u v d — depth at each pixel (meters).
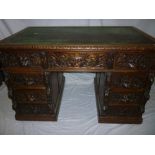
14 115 1.85
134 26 2.15
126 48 1.27
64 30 1.89
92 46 1.28
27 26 2.15
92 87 2.40
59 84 2.12
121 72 1.43
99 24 2.14
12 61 1.40
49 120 1.76
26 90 1.58
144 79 1.47
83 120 1.80
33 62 1.40
